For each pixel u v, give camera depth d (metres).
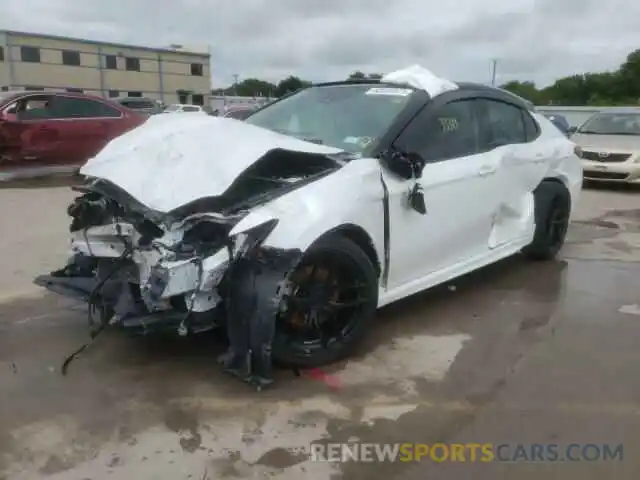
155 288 3.19
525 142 5.37
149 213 3.29
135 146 3.79
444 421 3.15
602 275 5.66
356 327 3.76
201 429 3.04
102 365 3.70
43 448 2.87
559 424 3.14
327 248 3.44
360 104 4.46
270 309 3.19
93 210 3.62
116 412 3.19
